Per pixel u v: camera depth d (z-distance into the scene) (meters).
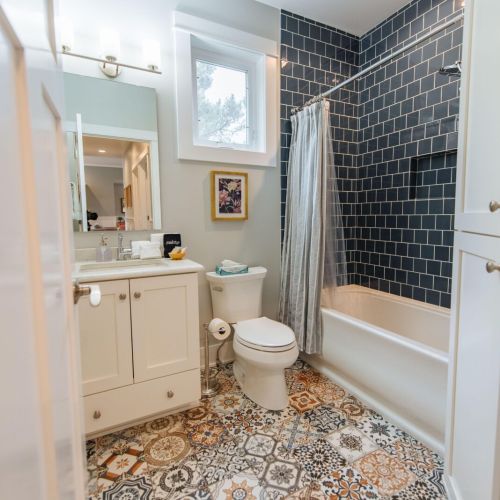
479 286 0.92
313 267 2.11
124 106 1.90
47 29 0.56
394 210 2.51
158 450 1.46
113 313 1.47
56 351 0.53
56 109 0.64
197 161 2.15
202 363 2.28
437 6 2.14
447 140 2.11
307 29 2.49
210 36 2.11
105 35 1.75
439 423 1.41
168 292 1.60
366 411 1.74
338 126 2.69
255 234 2.43
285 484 1.28
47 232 0.50
